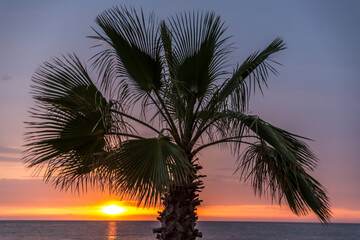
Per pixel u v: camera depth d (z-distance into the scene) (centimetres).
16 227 16662
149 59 567
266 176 611
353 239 10088
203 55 562
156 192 444
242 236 11556
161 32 608
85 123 529
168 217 568
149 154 471
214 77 586
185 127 592
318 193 571
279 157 607
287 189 603
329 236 11556
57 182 543
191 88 588
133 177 457
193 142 589
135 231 13025
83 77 566
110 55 591
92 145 550
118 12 546
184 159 477
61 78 547
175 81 571
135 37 553
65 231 12838
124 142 472
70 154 539
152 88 597
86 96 564
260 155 588
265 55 587
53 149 523
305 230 16325
